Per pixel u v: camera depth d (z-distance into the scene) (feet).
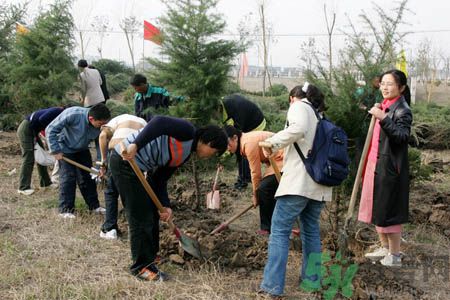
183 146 14.05
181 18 21.83
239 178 27.07
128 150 13.30
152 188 15.57
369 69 17.85
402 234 20.44
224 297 14.29
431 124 45.83
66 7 34.19
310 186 13.91
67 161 20.76
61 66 33.88
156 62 22.39
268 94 78.38
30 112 34.58
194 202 24.00
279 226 14.26
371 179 16.34
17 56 34.63
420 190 28.04
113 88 74.84
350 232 18.86
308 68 18.81
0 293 13.98
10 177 27.43
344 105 17.94
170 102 24.03
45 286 14.35
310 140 13.88
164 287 14.60
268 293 14.30
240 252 17.52
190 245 16.35
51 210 21.62
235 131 18.37
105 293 14.08
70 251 17.25
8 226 19.49
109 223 18.76
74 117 20.21
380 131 16.16
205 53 22.12
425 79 93.25
